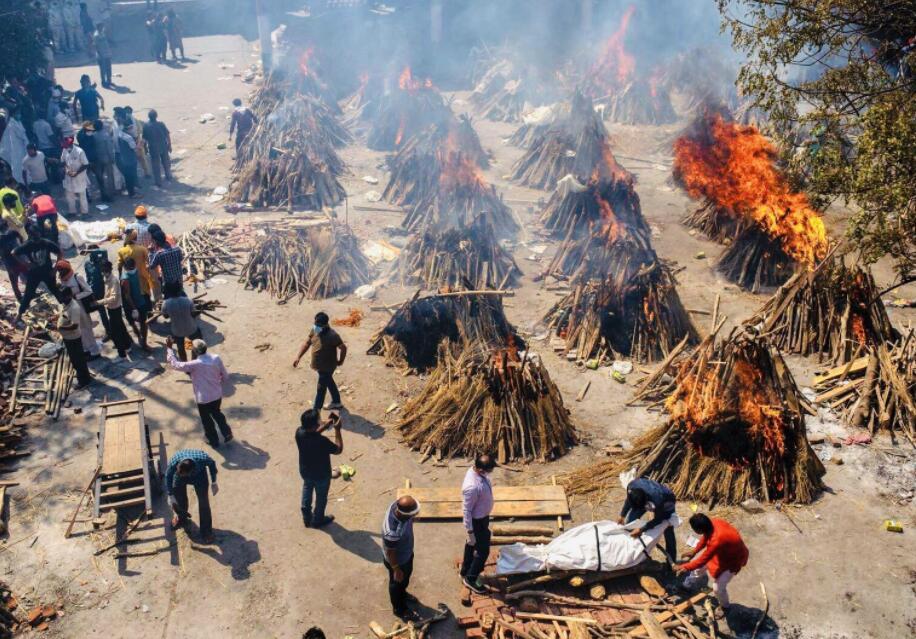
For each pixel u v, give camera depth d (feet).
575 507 32.65
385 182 68.18
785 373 34.81
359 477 34.37
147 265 45.16
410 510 25.54
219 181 68.44
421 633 26.71
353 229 58.85
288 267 50.83
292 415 38.42
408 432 36.96
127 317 43.09
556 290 49.90
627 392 40.29
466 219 56.03
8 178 55.88
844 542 30.76
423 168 63.10
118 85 95.86
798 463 32.65
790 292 43.14
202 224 58.34
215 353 43.32
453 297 42.50
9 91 69.31
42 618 27.30
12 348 42.11
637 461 34.32
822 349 42.39
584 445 36.50
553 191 65.26
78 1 109.60
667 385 39.68
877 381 37.55
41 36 78.95
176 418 37.99
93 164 61.26
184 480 29.58
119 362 42.32
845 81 40.55
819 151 40.60
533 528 31.22
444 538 31.27
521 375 35.94
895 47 40.88
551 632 26.66
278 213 61.57
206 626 27.22
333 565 29.81
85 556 29.91
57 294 41.70
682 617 27.09
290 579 29.14
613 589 28.66
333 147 75.46
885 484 33.73
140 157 67.41
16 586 28.53
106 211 61.21
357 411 38.68
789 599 28.27
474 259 50.42
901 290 50.75
